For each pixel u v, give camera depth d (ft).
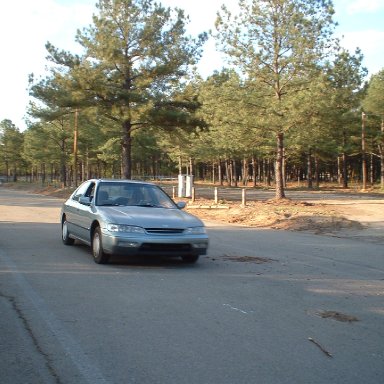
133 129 104.73
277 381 13.58
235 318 19.51
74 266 29.78
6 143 282.97
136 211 30.83
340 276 28.63
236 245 41.01
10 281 25.49
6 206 87.25
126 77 98.84
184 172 297.74
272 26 78.38
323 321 19.42
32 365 14.52
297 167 238.68
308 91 73.87
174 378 13.66
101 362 14.76
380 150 155.02
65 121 163.73
